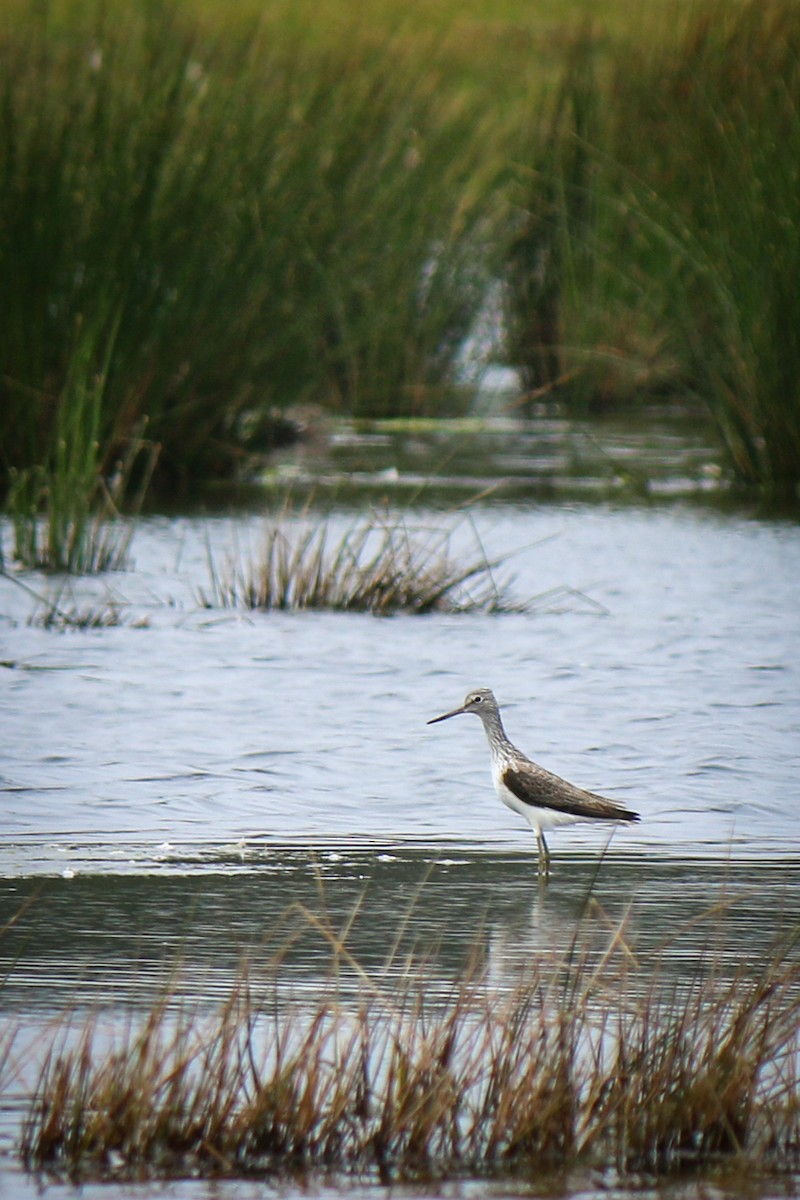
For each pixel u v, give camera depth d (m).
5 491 21.38
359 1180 6.43
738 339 22.70
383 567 16.80
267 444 24.69
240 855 10.02
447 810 11.00
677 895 9.40
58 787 11.19
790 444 22.80
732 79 22.80
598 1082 6.78
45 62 21.42
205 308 22.31
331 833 10.49
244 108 22.61
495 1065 6.83
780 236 21.95
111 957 8.36
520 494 22.59
